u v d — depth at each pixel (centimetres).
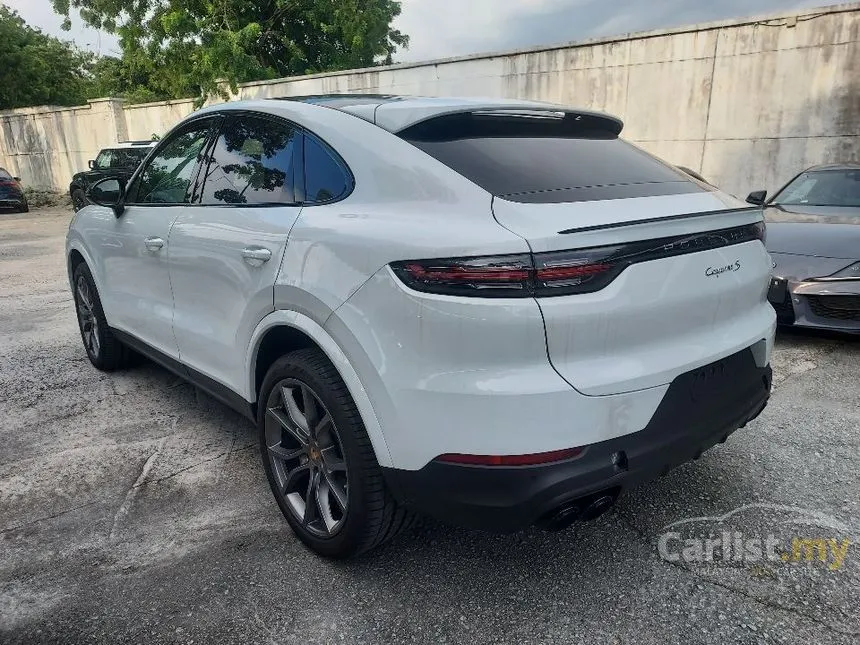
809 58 911
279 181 267
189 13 1841
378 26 2338
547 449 187
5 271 874
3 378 448
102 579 239
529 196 207
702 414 221
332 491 239
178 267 316
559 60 1130
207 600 228
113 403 404
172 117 1972
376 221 215
